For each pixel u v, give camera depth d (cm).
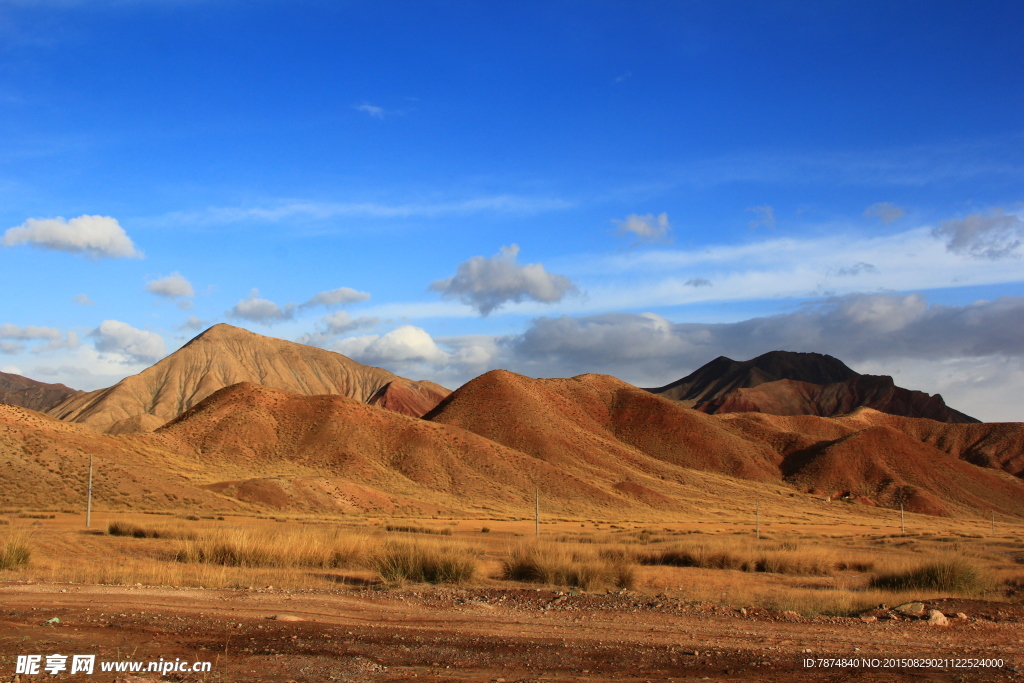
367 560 2416
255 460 10619
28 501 5722
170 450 10150
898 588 2148
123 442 8894
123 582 1830
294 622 1267
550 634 1210
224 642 1096
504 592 1747
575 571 2094
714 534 6381
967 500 14725
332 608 1456
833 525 9594
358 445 11681
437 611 1455
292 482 8138
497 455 12212
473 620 1348
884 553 4025
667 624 1336
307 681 873
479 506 10094
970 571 2159
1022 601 1897
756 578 2652
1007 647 1140
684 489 13725
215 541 2556
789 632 1262
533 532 5819
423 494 10306
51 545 2817
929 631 1297
